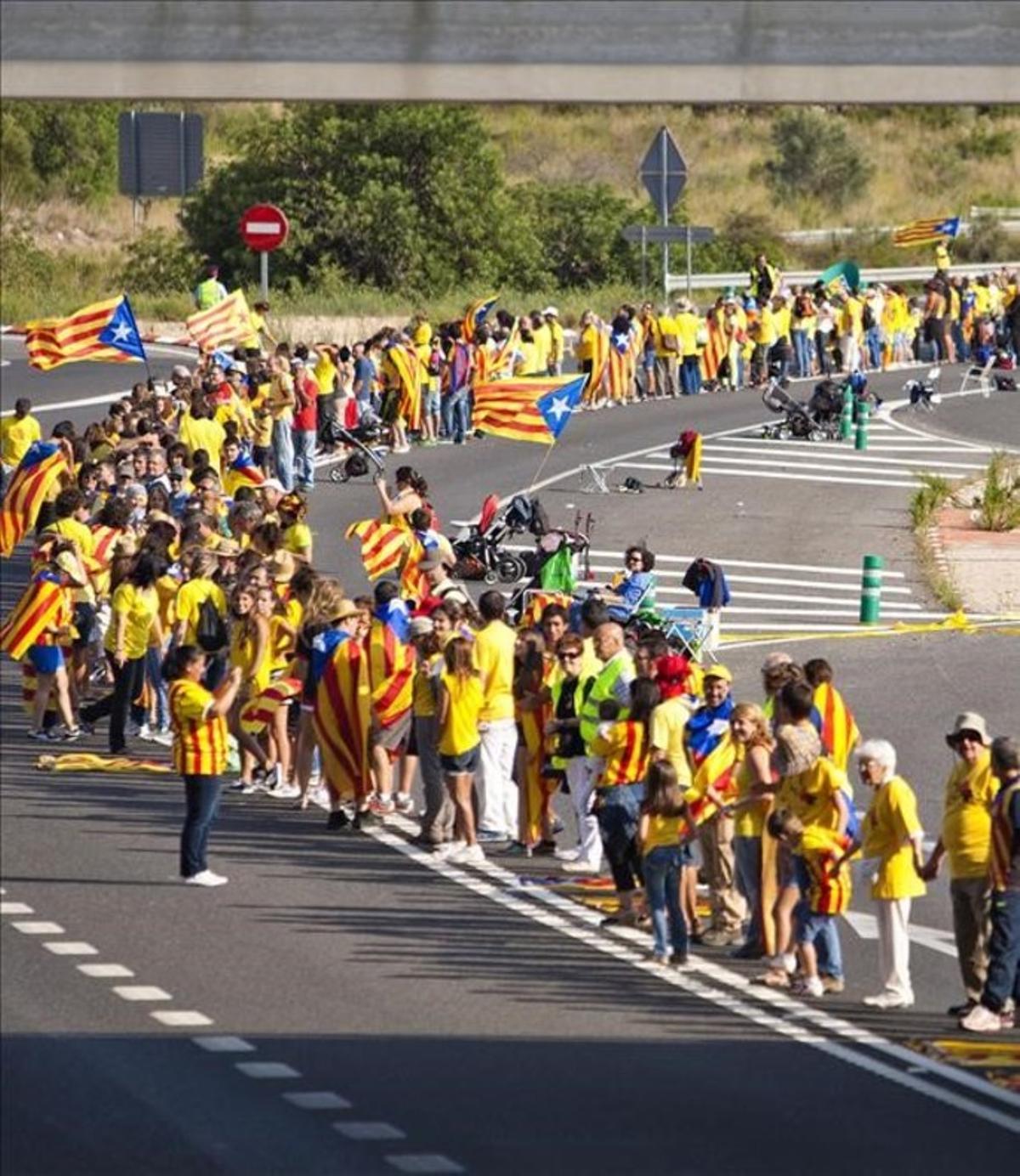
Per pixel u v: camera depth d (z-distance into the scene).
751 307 175.25
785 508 127.00
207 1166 38.75
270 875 61.16
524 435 105.69
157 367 171.75
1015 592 108.56
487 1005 50.34
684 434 131.12
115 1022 48.25
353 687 65.81
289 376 120.94
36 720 76.19
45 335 115.62
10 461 112.00
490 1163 39.34
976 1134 42.12
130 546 81.88
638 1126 41.84
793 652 94.25
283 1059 45.84
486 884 61.00
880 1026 49.72
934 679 89.62
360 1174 38.47
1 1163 38.62
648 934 56.41
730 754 54.53
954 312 192.75
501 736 63.97
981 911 49.62
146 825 66.00
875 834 50.97
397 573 93.62
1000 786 49.12
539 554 95.19
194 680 59.75
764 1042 48.34
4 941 54.38
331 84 25.70
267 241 135.50
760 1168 39.44
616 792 56.06
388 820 67.06
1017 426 159.12
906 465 142.50
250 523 84.19
